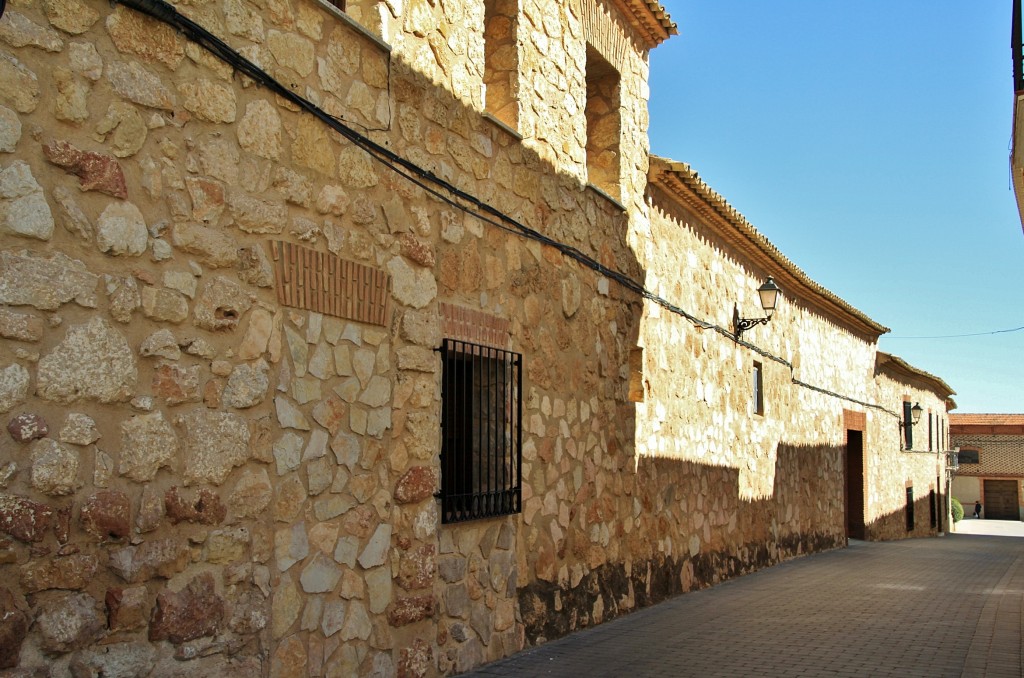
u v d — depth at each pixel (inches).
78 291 158.6
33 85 153.0
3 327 146.8
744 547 547.2
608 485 362.3
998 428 2055.9
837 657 294.5
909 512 1147.9
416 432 243.6
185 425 177.8
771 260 607.8
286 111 205.5
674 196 453.4
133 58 170.4
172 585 173.3
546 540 311.1
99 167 163.2
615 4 383.6
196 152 182.7
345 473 218.5
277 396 199.8
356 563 220.5
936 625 362.3
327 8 215.9
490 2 310.2
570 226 339.0
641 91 412.8
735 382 550.6
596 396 354.6
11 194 149.1
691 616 372.8
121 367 165.6
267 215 199.0
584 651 295.3
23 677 146.8
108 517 161.6
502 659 278.8
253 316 194.4
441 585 252.7
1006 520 2020.2
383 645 228.2
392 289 237.1
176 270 177.3
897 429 1093.1
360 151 227.6
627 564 378.3
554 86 331.0
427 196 253.8
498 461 284.5
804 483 699.4
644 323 410.9
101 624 159.6
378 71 236.1
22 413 149.3
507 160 296.7
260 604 192.4
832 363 813.9
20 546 147.7
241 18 194.2
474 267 275.3
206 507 181.2
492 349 282.0
